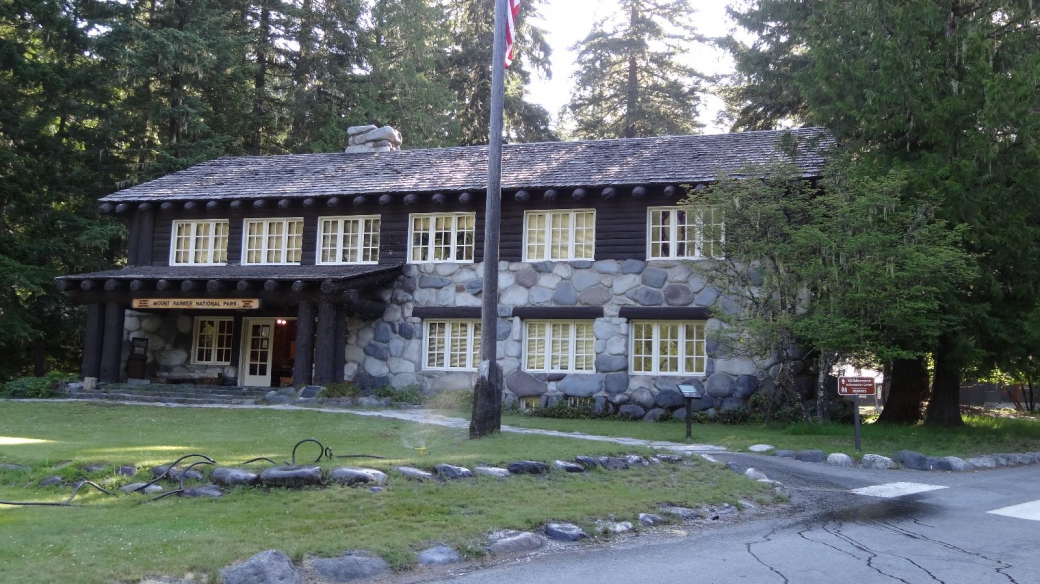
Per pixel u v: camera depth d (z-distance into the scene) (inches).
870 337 612.7
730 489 410.0
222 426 607.5
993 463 532.1
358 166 964.6
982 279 623.5
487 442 484.1
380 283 847.7
